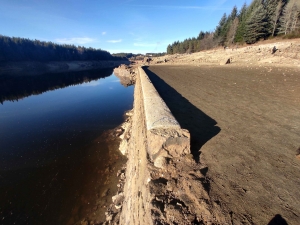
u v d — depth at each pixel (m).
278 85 9.53
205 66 25.38
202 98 7.70
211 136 4.14
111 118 15.71
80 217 6.02
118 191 6.68
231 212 2.17
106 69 84.50
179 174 2.88
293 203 2.27
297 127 4.43
